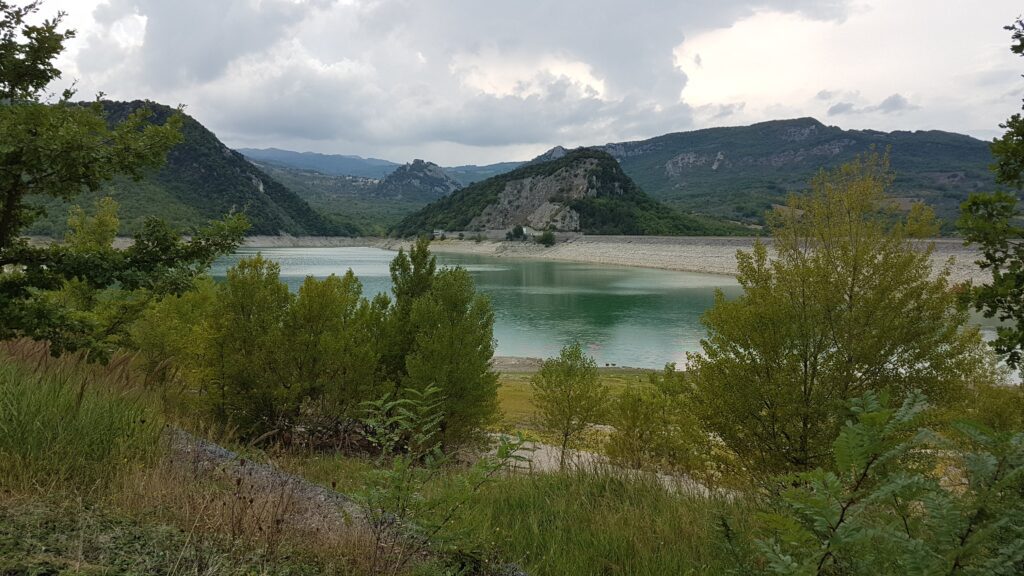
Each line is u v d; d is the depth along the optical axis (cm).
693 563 484
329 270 11344
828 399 806
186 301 1488
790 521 220
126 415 576
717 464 897
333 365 1302
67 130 456
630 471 797
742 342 869
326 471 759
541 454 1536
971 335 846
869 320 840
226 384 1168
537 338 5428
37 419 482
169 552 350
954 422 224
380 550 414
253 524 418
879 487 223
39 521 356
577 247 18250
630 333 5675
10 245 524
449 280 1700
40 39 514
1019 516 199
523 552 510
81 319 545
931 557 195
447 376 1386
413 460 438
